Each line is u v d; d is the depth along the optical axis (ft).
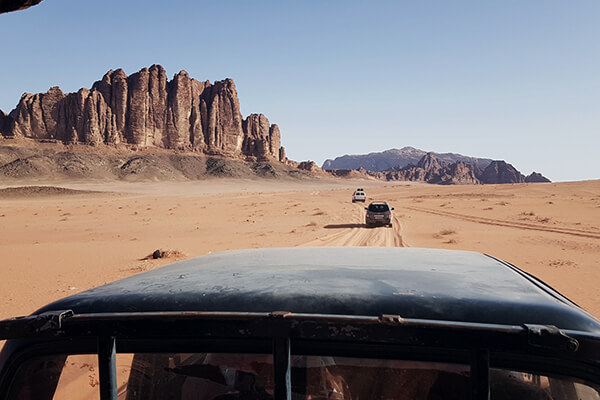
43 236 91.30
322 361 4.84
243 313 4.61
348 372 4.83
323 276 6.30
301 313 4.85
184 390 5.49
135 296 5.59
